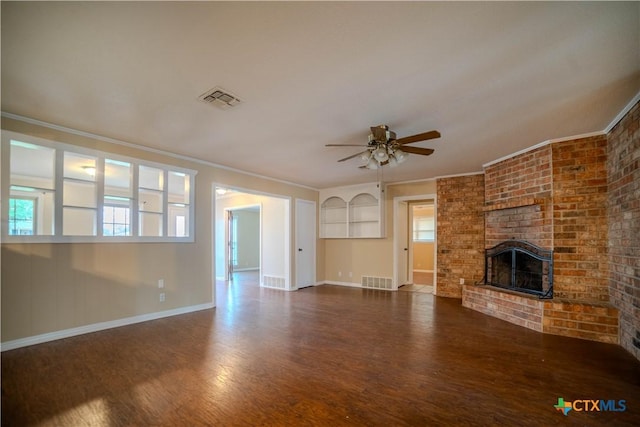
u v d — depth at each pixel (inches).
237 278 327.3
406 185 252.2
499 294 164.4
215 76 88.1
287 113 113.4
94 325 139.9
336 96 100.3
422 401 82.9
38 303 124.2
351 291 249.3
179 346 122.7
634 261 110.5
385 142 119.5
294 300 212.4
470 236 216.4
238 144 152.3
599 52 76.3
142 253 157.8
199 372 99.6
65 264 131.7
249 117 117.8
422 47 74.8
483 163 189.9
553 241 144.6
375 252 266.4
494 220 185.8
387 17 64.6
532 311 143.9
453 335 136.5
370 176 231.1
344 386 90.8
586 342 126.3
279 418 75.3
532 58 79.0
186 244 177.5
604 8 61.6
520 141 147.0
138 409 78.8
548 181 146.5
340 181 251.9
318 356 112.8
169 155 168.9
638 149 105.1
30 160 177.0
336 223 284.4
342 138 142.2
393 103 105.3
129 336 134.2
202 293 185.2
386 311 180.7
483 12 63.1
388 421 74.2
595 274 135.9
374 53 77.3
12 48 74.0
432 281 304.0
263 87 94.7
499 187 179.3
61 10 61.8
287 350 118.6
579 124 125.6
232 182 205.5
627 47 74.1
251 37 70.9
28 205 224.5
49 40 71.2
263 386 90.7
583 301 136.3
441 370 101.3
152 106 108.0
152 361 108.0
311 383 92.5
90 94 99.1
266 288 263.9
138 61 80.4
